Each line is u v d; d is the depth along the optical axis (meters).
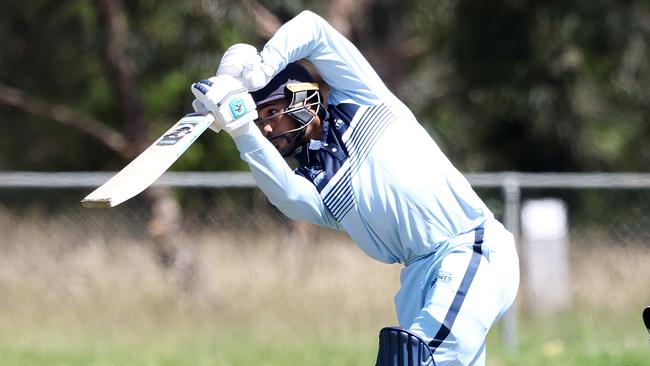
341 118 15.24
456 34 59.25
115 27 46.78
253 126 14.20
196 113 14.23
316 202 15.01
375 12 57.03
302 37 14.57
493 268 14.92
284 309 32.94
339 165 15.02
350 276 33.28
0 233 33.44
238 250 33.59
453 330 14.44
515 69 58.62
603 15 54.03
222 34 47.81
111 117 63.41
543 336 32.59
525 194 45.44
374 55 56.81
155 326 32.53
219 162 67.19
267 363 29.00
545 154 66.81
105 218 34.00
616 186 32.59
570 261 34.03
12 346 31.31
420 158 15.07
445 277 14.77
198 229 34.19
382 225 15.14
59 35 55.28
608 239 34.41
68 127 65.06
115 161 66.94
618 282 33.72
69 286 33.19
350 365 28.73
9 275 33.12
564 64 58.97
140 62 49.59
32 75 57.56
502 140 67.94
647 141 70.88
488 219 15.50
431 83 67.94
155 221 33.81
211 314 32.88
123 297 33.06
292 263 33.47
